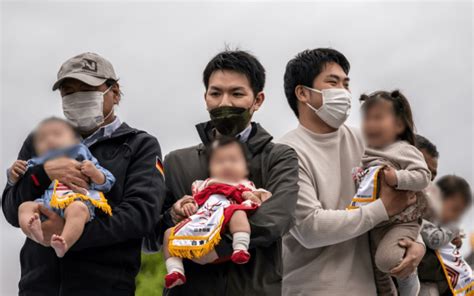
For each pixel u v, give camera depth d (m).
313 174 5.77
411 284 5.75
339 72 5.96
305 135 5.93
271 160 5.20
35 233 4.65
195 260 4.90
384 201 5.49
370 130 5.75
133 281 5.02
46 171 4.84
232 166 5.06
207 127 5.43
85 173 4.82
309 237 5.51
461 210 6.12
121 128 5.22
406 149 5.66
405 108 5.78
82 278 4.85
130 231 4.84
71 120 5.13
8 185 5.07
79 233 4.68
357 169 5.78
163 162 5.43
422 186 5.52
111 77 5.25
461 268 6.30
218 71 5.36
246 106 5.31
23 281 4.95
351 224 5.41
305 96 5.96
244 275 4.93
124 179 5.05
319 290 5.61
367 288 5.65
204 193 5.04
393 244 5.54
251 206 4.89
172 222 5.12
